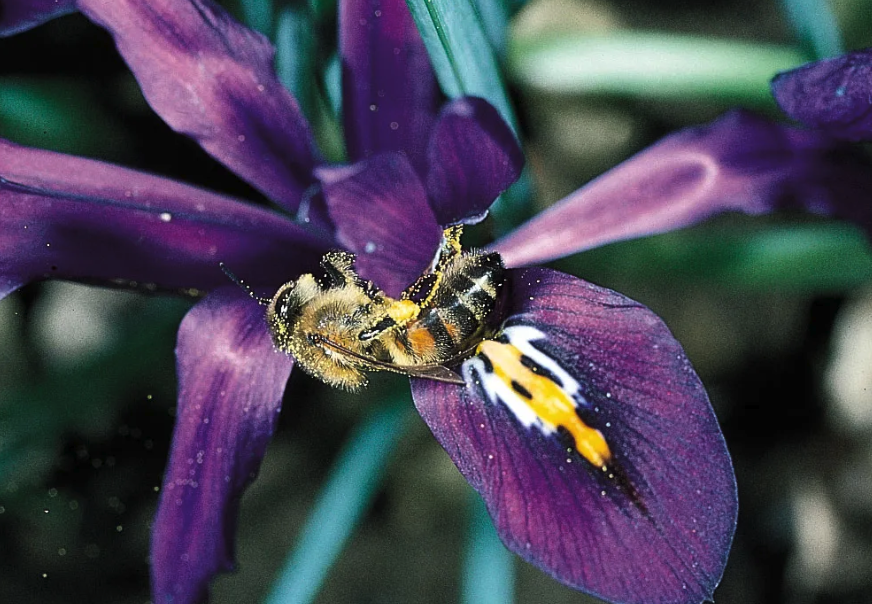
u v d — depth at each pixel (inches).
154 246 4.2
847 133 4.1
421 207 3.9
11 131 5.4
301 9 4.7
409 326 4.0
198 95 4.2
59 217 4.1
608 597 3.8
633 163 4.4
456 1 4.0
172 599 3.8
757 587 5.9
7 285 4.0
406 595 5.9
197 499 3.9
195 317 4.1
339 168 3.9
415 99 4.3
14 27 4.1
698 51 5.1
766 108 5.4
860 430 5.9
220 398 4.0
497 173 3.9
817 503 5.9
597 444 3.9
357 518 4.9
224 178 5.9
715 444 3.9
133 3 4.2
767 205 4.4
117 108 5.8
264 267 4.3
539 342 4.0
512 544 3.8
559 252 4.3
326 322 4.1
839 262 5.1
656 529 3.8
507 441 4.0
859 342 5.9
